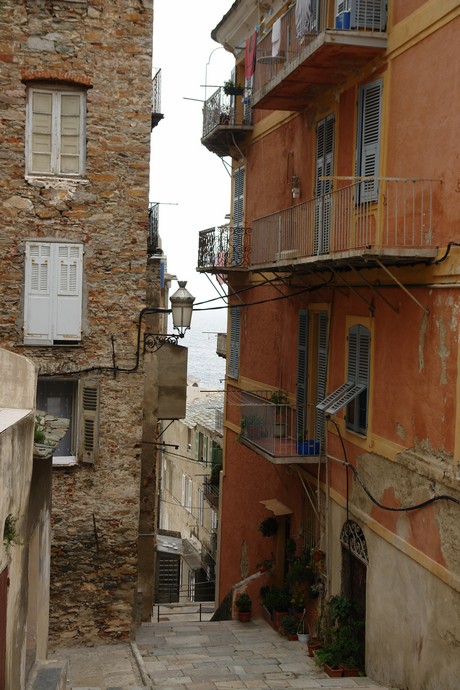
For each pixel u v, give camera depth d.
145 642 15.59
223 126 20.25
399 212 12.05
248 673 13.13
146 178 14.28
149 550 18.70
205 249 20.62
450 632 10.36
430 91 11.27
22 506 7.02
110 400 14.45
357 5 12.56
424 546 11.17
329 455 14.82
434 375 11.05
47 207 14.09
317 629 14.83
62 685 8.50
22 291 14.14
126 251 14.34
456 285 10.44
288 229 16.34
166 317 31.72
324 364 15.39
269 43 17.09
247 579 18.86
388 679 12.15
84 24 13.92
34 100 14.02
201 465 34.34
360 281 13.55
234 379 21.80
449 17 10.78
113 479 14.52
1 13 13.73
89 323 14.33
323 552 15.05
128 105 14.16
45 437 8.51
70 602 14.45
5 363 8.31
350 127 13.99
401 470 11.98
